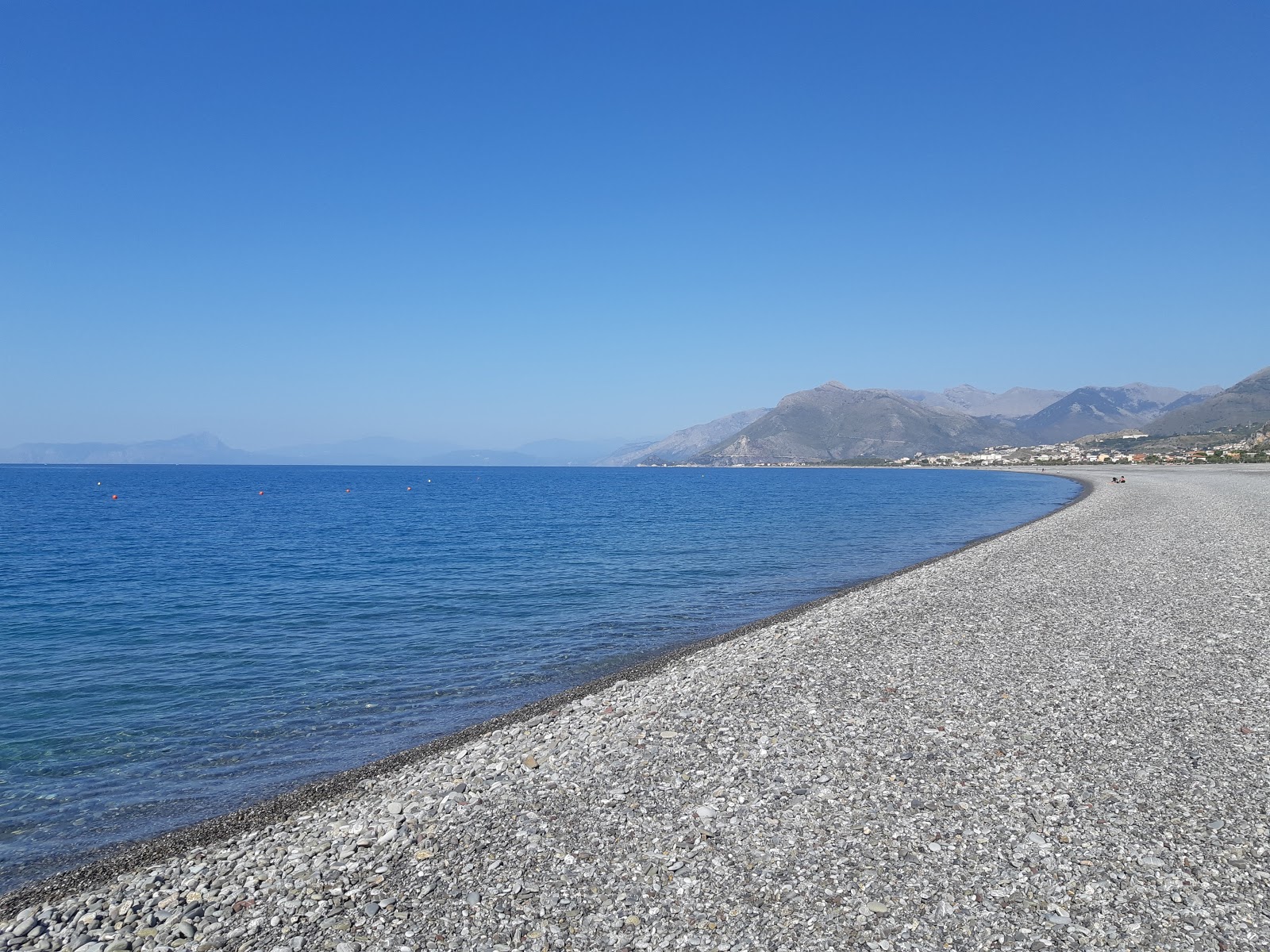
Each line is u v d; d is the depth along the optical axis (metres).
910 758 10.52
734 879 7.64
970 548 37.84
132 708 15.56
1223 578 24.33
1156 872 7.44
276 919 7.35
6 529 57.12
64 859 9.45
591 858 8.24
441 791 10.55
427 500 104.81
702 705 13.48
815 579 32.09
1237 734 11.03
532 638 21.59
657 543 46.47
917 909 6.97
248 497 109.81
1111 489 89.50
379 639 21.42
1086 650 16.09
